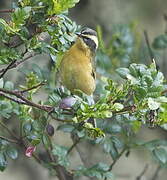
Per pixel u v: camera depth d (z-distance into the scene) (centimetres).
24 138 1024
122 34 1509
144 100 869
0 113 989
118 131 1136
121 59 1480
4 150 991
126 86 891
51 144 1124
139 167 1761
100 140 1120
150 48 1596
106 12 1769
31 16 832
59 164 1126
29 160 1636
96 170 1117
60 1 825
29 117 995
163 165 1203
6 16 1538
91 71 1170
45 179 1650
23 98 850
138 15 1861
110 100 891
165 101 865
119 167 1744
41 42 844
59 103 867
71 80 1148
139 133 1670
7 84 998
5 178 1627
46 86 1127
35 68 1109
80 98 867
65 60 1138
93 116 855
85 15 1716
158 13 1883
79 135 1076
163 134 1672
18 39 853
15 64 859
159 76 888
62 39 862
